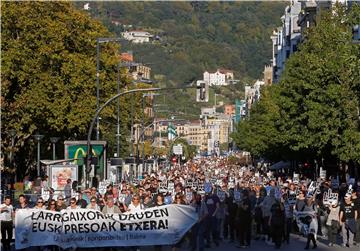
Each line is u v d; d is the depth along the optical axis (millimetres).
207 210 32688
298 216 40688
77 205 32188
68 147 56938
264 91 130750
